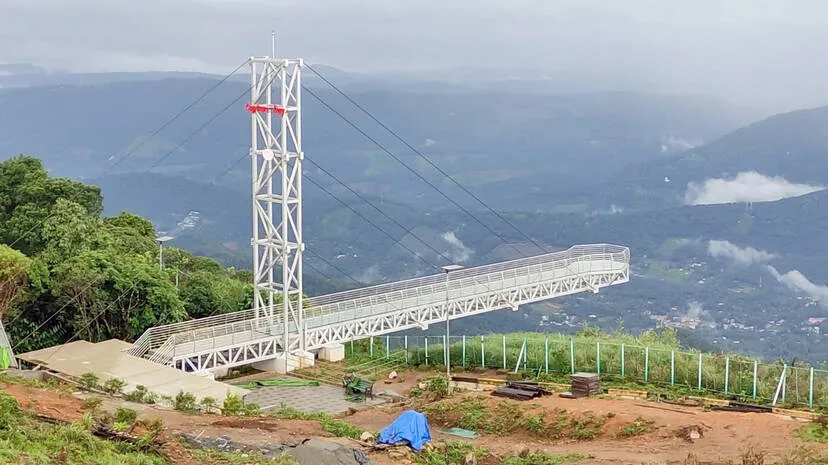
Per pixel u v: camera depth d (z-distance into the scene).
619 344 54.34
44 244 62.41
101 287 57.50
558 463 32.53
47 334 55.56
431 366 58.12
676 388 47.25
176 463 26.64
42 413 29.69
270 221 59.50
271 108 57.91
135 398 39.66
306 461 28.06
